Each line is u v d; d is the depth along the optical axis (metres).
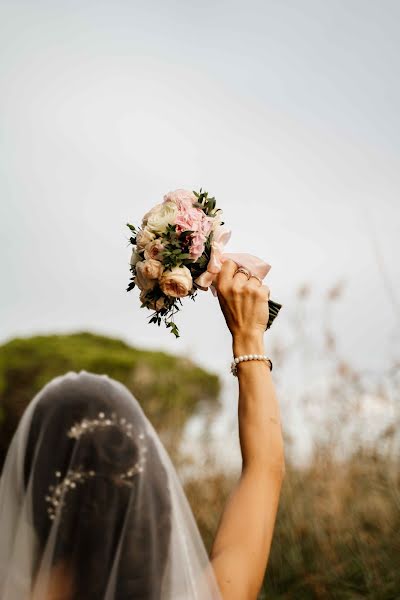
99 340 11.14
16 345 10.48
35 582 1.46
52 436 1.51
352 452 5.55
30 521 1.48
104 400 1.54
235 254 1.86
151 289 2.04
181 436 7.07
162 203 2.14
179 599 1.46
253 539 1.49
